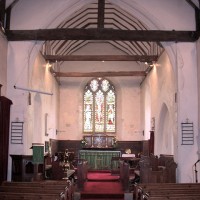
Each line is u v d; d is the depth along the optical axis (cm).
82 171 1498
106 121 2580
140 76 2448
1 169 1273
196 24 1447
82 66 2531
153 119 2041
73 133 2512
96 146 2431
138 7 1482
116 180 1811
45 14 1468
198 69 1416
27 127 1424
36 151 1277
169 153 1783
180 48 1451
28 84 1440
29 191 894
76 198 1384
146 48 2223
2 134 1288
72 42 2355
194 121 1415
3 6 1388
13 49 1451
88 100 2594
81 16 1939
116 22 2061
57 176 1502
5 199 772
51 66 2062
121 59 2008
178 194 831
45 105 1931
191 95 1428
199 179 1387
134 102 2556
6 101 1338
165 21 1473
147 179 1386
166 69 1688
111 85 2612
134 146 2508
